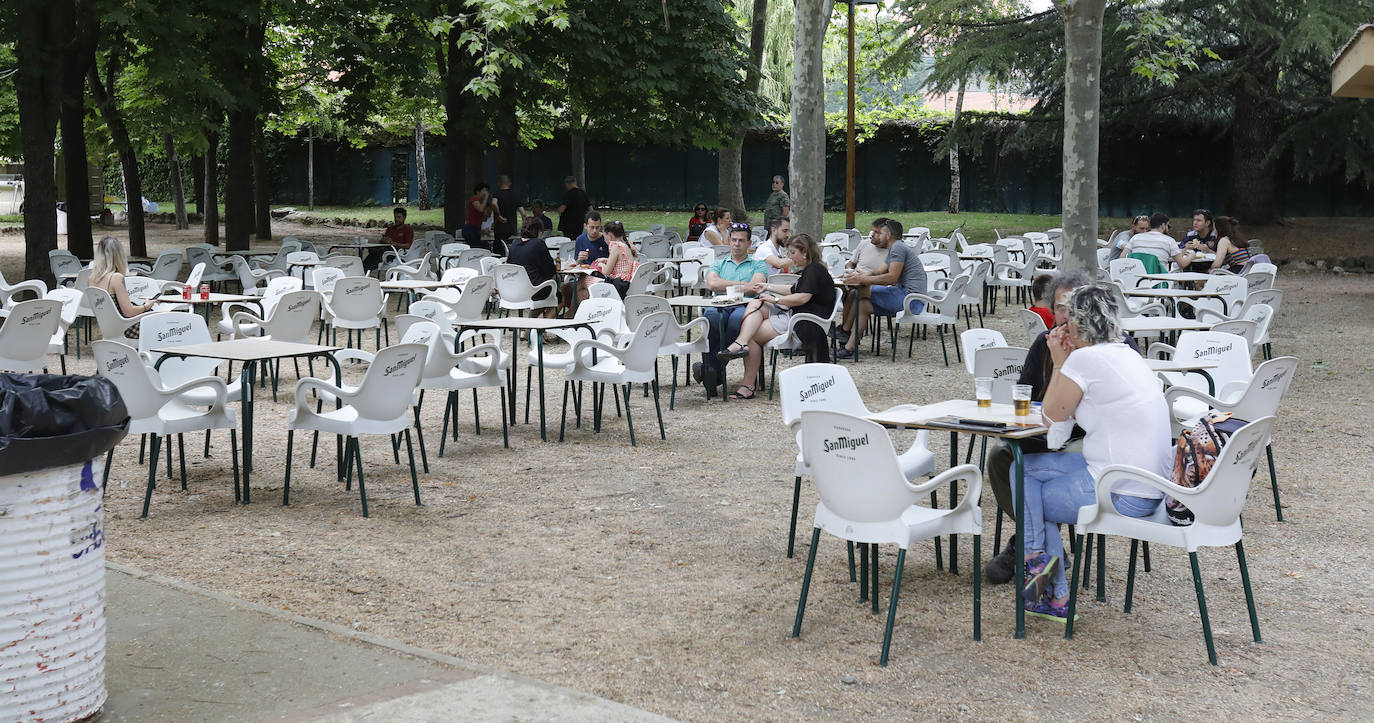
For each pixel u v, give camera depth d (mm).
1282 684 4254
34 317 9125
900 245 12258
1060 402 4754
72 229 20672
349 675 4031
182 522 6289
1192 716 3967
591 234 14703
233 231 21250
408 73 20422
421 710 3725
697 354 12898
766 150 39188
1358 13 22812
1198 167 31938
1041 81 27391
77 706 3553
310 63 21688
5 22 17516
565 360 8898
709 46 22016
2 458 3307
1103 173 32906
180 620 4586
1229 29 25484
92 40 17797
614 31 21203
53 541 3463
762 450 8250
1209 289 12172
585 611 4953
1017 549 4680
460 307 12328
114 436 3586
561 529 6230
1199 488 4430
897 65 27734
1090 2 12031
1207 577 5512
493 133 25109
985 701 4062
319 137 45062
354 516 6453
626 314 10133
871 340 13789
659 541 6023
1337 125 24922
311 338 13906
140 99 22734
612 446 8375
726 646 4562
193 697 3828
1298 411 9625
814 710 3969
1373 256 23547
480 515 6504
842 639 4652
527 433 8820
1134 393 4762
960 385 10789
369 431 6508
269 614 4672
